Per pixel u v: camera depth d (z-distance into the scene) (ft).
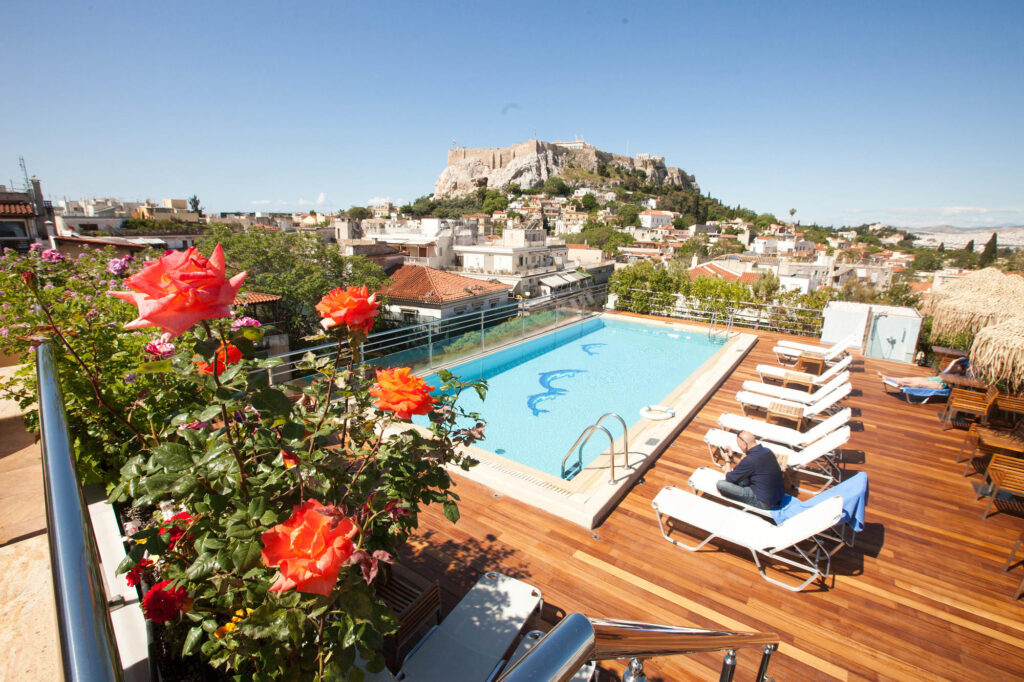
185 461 4.69
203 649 4.83
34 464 9.41
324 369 6.15
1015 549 12.85
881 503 16.12
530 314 40.24
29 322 9.69
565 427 26.76
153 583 6.24
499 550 13.01
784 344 33.68
